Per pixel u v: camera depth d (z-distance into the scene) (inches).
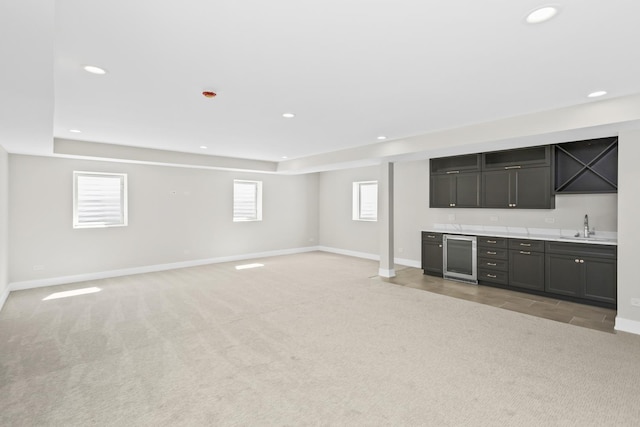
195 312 161.3
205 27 75.6
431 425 79.4
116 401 88.8
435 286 212.4
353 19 72.9
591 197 185.5
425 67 99.3
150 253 257.4
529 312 160.9
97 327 141.6
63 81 108.0
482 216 235.9
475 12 70.4
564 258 177.5
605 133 143.4
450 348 121.2
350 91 119.6
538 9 69.2
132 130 179.3
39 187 210.4
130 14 69.6
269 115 150.2
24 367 107.0
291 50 88.0
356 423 80.1
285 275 244.4
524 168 204.2
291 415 83.0
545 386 96.0
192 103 132.1
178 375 102.3
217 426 79.0
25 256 206.2
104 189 237.1
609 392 92.9
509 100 129.3
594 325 143.6
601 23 74.7
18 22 53.2
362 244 327.0
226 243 301.9
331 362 110.7
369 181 318.3
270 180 333.4
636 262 135.2
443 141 180.1
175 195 269.6
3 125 127.3
